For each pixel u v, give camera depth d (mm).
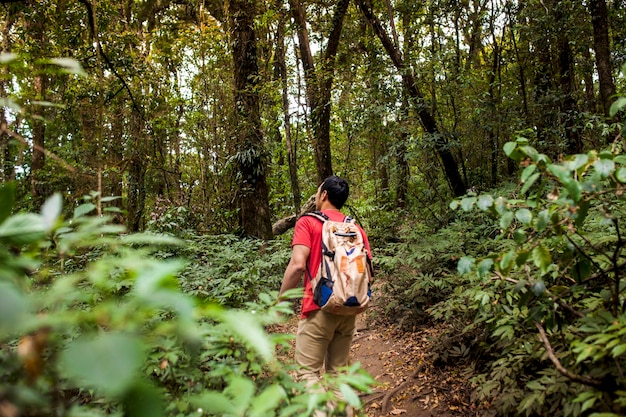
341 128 10938
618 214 2809
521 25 7934
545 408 2377
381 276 5859
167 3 13242
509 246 3760
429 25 8930
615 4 8367
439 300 4969
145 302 631
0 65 1010
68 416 814
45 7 6930
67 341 1657
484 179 8312
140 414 665
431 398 3375
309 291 2547
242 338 1384
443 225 7246
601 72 6793
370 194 11773
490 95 7902
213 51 9922
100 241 928
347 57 9438
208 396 983
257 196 8125
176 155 10188
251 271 4754
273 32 10836
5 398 564
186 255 5641
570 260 1925
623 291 1973
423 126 8258
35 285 1127
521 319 2646
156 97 8594
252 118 8281
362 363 4430
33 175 6566
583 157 1609
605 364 1776
